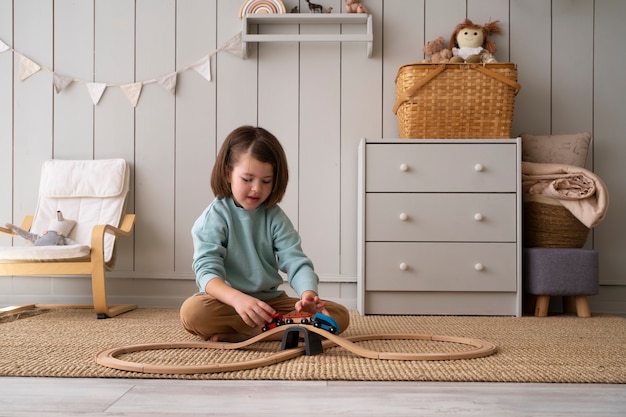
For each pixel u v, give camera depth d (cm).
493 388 111
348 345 135
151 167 286
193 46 287
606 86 284
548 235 253
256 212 167
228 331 160
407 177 248
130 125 287
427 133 255
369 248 248
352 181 284
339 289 282
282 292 175
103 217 274
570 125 284
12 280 286
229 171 158
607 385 115
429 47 276
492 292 248
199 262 157
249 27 285
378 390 109
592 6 284
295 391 107
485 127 255
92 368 124
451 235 248
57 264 235
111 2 288
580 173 248
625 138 283
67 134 288
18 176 288
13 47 289
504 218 247
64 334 182
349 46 285
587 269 246
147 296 284
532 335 186
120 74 288
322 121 284
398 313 249
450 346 158
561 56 284
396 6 285
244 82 286
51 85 289
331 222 283
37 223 274
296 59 285
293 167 284
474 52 271
